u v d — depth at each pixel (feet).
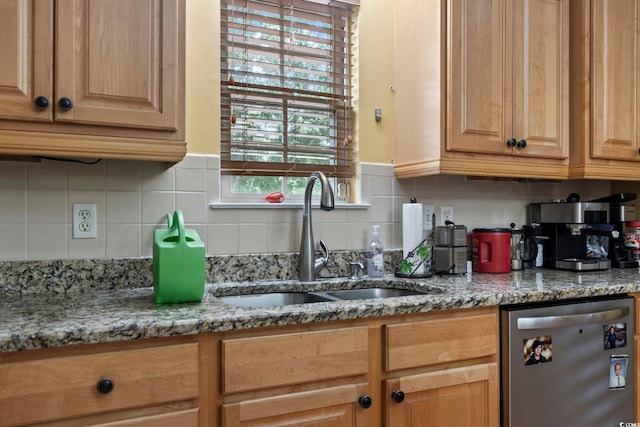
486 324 4.85
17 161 4.82
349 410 4.18
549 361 5.12
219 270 5.64
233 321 3.72
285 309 4.03
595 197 8.46
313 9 6.52
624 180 7.57
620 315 5.57
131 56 4.32
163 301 4.31
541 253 7.37
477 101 6.09
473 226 7.38
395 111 6.85
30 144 3.99
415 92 6.41
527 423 4.97
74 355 3.31
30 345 3.17
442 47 5.96
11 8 3.90
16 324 3.46
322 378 4.06
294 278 6.04
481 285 5.51
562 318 5.12
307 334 4.01
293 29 6.40
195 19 5.68
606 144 6.82
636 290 5.74
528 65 6.44
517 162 6.44
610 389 5.55
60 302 4.38
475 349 4.78
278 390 3.93
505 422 4.89
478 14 6.12
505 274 6.57
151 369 3.51
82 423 3.32
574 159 6.84
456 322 4.69
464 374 4.71
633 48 7.11
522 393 4.94
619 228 7.45
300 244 5.98
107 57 4.22
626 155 7.00
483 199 7.48
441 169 5.94
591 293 5.39
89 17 4.16
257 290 5.57
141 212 5.35
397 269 6.42
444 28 5.97
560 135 6.68
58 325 3.42
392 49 6.87
